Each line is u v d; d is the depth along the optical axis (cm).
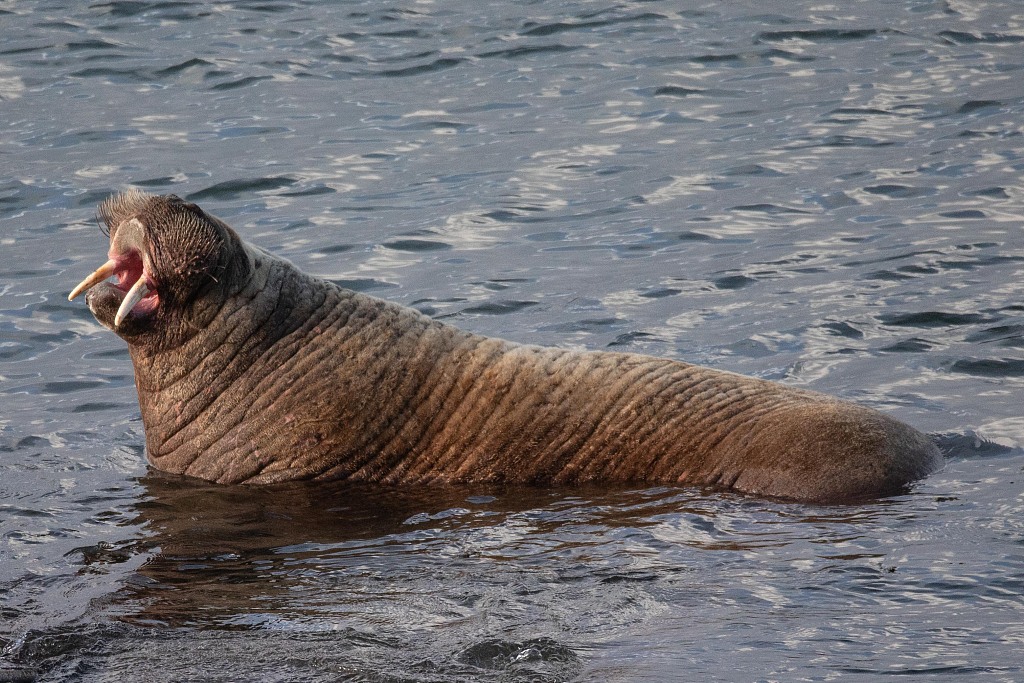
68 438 3962
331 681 2230
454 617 2509
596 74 9094
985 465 3425
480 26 10431
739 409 3512
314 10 11000
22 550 3003
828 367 4344
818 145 7406
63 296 5438
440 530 3117
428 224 6347
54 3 11150
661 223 6262
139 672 2292
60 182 6994
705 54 9481
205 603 2639
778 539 2916
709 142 7594
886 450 3344
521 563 2833
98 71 9156
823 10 10681
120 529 3158
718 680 2189
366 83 8962
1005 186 6462
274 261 3709
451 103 8512
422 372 3603
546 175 7094
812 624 2414
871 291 5128
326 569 2845
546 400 3550
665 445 3478
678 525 3058
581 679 2200
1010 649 2278
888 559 2738
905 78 8675
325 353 3612
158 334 3600
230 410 3603
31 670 2314
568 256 5844
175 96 8650
